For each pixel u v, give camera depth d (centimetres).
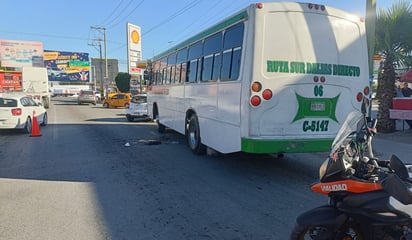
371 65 1065
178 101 1095
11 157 936
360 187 305
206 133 858
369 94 721
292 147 649
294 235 335
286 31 644
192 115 973
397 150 980
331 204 334
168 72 1219
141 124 1819
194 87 937
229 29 720
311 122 668
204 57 863
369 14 1059
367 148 339
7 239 428
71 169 791
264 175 734
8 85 3478
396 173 335
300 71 652
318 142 665
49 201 569
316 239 332
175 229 456
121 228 460
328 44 673
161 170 779
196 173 752
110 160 889
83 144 1150
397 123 1599
